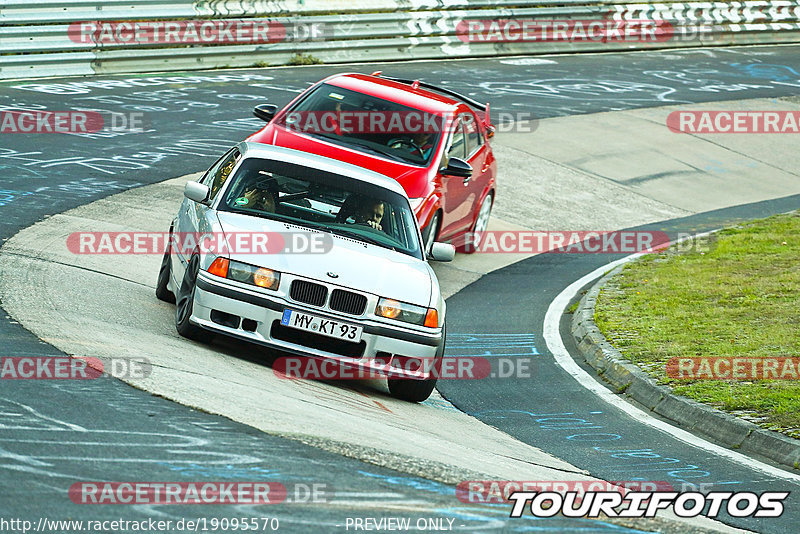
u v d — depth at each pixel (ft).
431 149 140.97
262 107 143.33
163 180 169.89
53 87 225.15
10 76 226.17
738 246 184.24
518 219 197.77
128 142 190.19
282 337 89.04
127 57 247.09
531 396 109.09
